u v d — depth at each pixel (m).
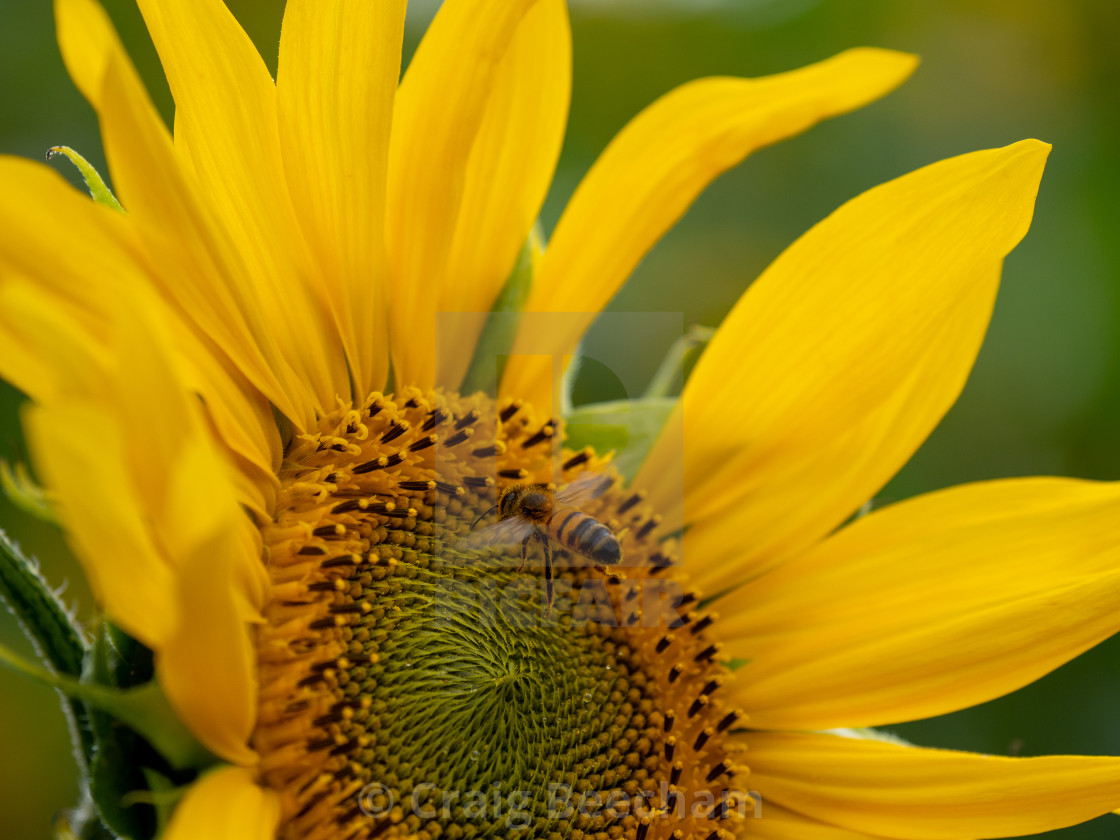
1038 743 0.39
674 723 0.34
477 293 0.34
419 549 0.33
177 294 0.31
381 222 0.33
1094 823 0.38
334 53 0.32
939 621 0.34
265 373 0.32
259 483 0.32
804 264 0.34
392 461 0.33
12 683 0.39
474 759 0.32
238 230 0.32
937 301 0.34
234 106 0.32
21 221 0.30
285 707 0.32
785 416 0.35
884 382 0.34
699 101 0.35
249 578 0.32
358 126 0.32
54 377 0.29
